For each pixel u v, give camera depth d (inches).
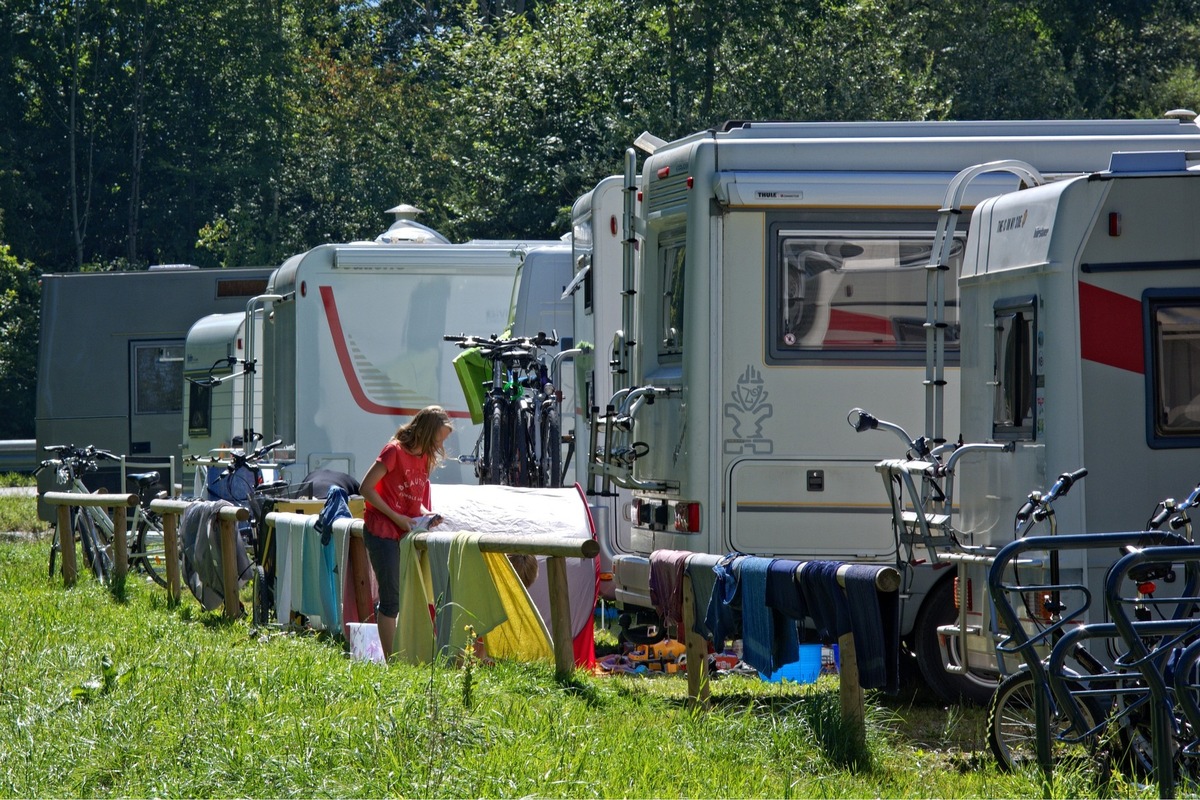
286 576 1603.1
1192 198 1128.8
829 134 1485.0
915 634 1378.0
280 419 2468.0
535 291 2127.2
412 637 1363.2
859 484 1444.4
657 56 4778.5
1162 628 895.7
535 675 1255.5
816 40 4808.1
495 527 1475.1
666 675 1496.1
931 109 4889.3
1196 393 1133.1
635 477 1599.4
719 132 1476.4
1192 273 1128.2
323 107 7500.0
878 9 4928.6
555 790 891.4
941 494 1186.0
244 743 952.9
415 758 939.3
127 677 1152.8
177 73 7190.0
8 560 2367.1
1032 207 1163.9
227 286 3206.2
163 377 3201.3
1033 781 956.6
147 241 7337.6
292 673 1178.6
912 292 1453.0
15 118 7135.8
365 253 2335.1
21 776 905.5
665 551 1243.8
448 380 2356.1
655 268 1582.2
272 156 7194.9
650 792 916.6
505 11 6865.2
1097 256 1123.9
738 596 1117.7
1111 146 1496.1
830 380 1445.6
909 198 1446.9
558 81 4896.7
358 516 1770.4
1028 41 5895.7
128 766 936.9
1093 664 1024.9
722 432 1440.7
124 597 1909.4
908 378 1453.0
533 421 1830.7
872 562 1440.7
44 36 7086.6
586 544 1235.9
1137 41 6284.5
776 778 984.3
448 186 6673.2
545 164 4842.5
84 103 7145.7
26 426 6771.7
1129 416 1127.0
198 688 1115.9
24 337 6717.5
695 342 1443.2
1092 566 1125.1
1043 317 1128.8
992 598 970.7
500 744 979.3
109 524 2175.2
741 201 1428.4
